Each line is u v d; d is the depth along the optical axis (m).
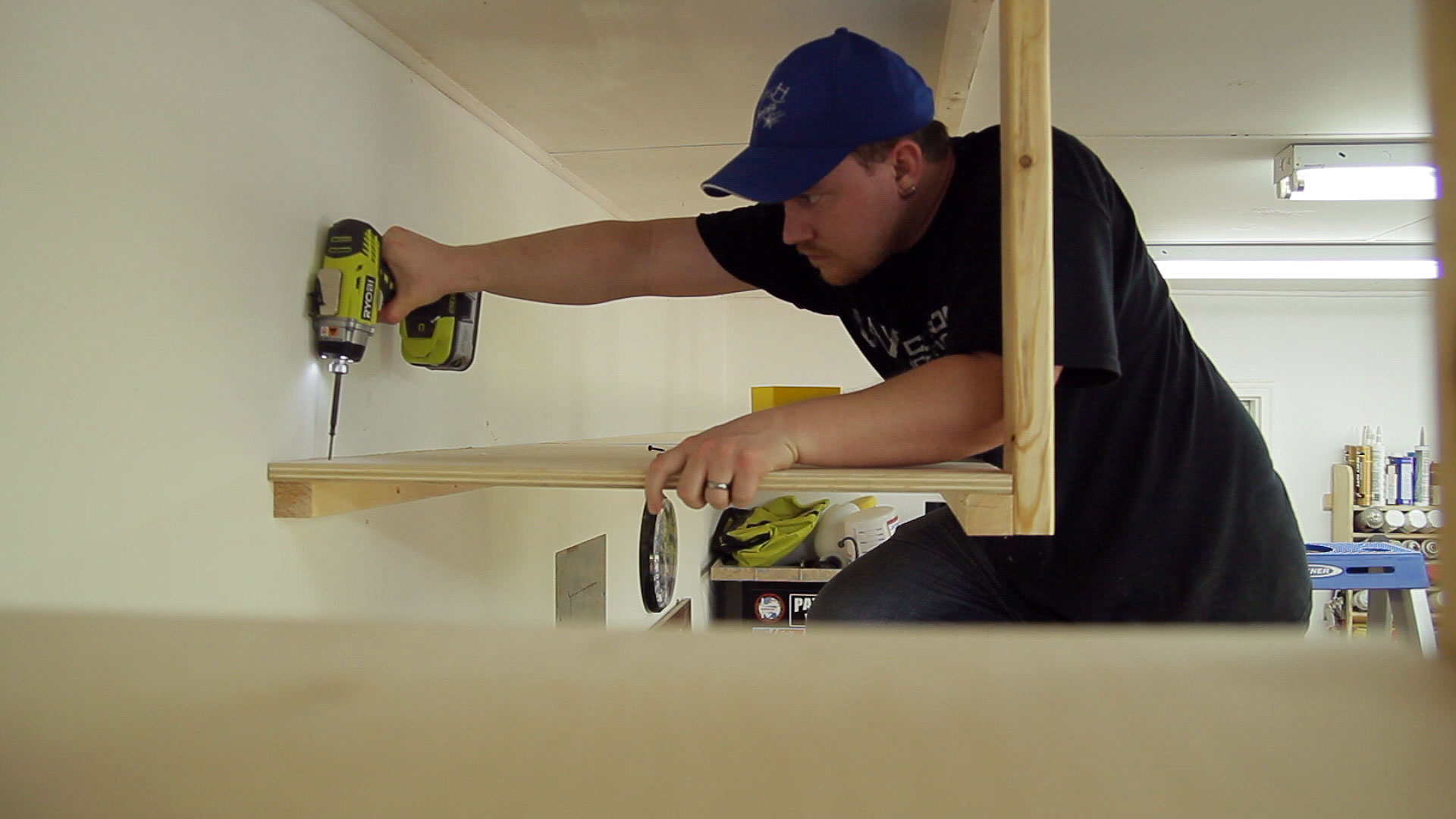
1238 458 1.04
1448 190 0.20
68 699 0.19
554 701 0.18
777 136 0.94
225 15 0.94
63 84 0.74
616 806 0.14
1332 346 4.16
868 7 1.24
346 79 1.17
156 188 0.85
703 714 0.17
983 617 1.19
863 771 0.15
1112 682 0.19
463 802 0.15
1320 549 3.02
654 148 1.88
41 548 0.73
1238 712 0.17
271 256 1.02
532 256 1.27
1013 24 0.80
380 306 1.15
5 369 0.70
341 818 0.14
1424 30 0.21
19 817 0.15
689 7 1.23
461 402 1.47
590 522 2.16
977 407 0.84
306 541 1.07
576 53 1.37
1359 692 0.18
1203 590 1.03
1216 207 2.53
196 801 0.15
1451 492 0.20
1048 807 0.14
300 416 1.07
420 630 0.23
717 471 0.77
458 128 1.51
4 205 0.69
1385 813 0.14
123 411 0.81
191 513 0.89
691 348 3.50
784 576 3.77
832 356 4.26
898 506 4.18
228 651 0.21
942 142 1.01
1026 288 0.80
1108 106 1.73
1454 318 0.20
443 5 1.20
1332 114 1.77
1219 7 1.31
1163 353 1.00
